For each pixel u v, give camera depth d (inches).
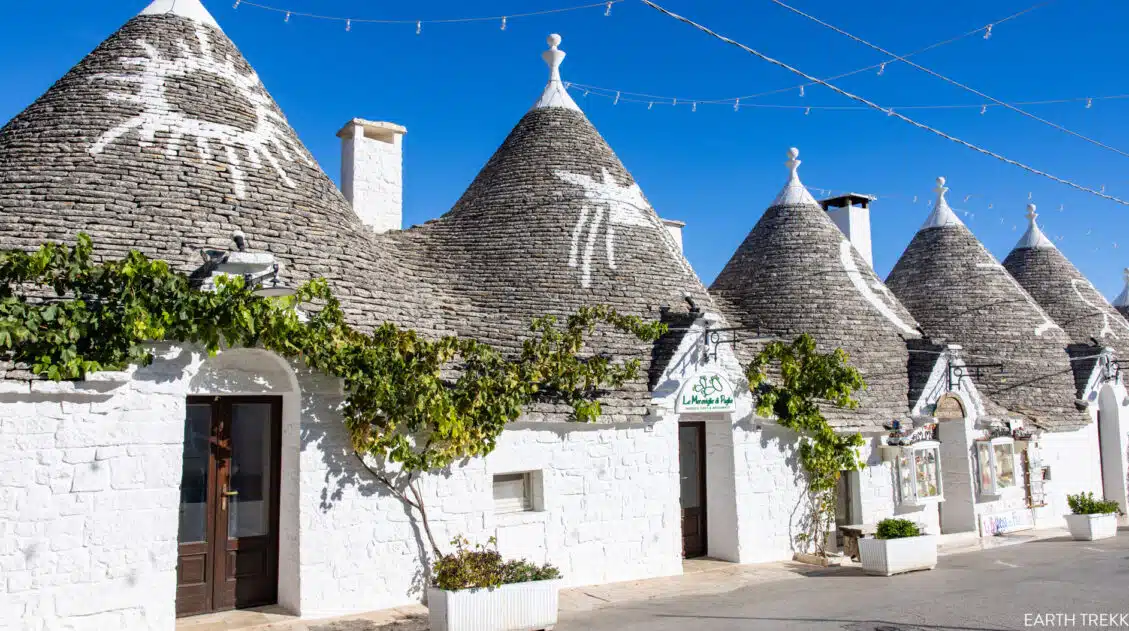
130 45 518.0
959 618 435.2
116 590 375.9
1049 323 910.4
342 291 465.7
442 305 543.5
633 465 549.3
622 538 539.8
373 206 674.8
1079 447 887.7
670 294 618.2
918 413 720.3
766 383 636.7
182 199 446.3
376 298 484.4
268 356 431.5
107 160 449.4
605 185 659.4
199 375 422.9
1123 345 1006.4
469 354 489.1
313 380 437.1
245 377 435.2
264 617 422.9
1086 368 901.2
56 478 365.7
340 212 521.3
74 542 367.9
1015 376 856.3
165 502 390.9
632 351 567.2
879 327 752.3
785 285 749.3
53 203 421.4
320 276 461.1
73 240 407.5
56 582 362.3
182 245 426.3
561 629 413.1
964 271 902.4
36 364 357.7
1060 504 859.4
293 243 465.7
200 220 442.0
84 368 365.4
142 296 381.7
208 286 402.6
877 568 576.1
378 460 451.8
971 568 606.2
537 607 409.7
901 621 428.1
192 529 429.4
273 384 443.2
